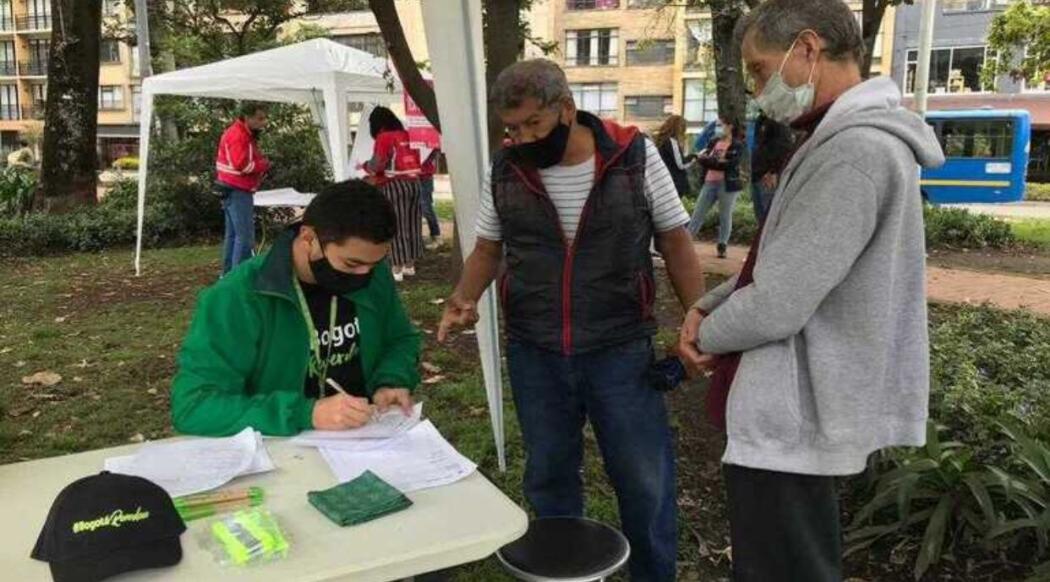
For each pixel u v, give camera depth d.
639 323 2.49
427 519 1.69
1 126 54.19
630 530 2.58
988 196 20.48
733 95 12.41
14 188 12.78
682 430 4.20
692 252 2.58
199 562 1.53
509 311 2.58
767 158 1.98
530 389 2.56
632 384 2.47
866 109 1.73
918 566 3.04
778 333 1.74
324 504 1.72
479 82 3.15
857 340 1.75
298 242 2.19
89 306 7.52
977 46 31.89
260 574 1.48
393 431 2.12
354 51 9.25
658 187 2.48
